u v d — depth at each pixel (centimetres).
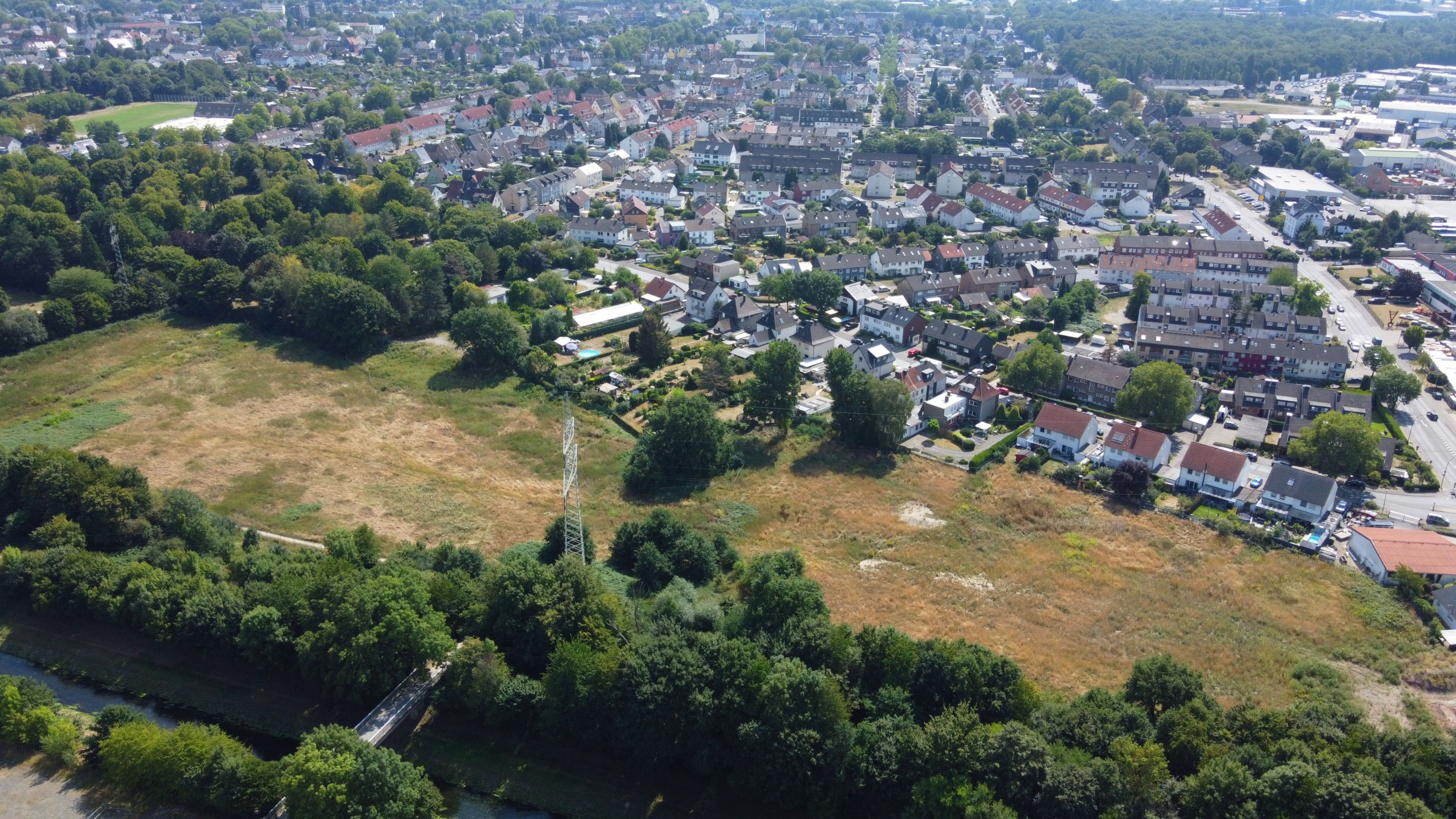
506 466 16425
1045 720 9762
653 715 9994
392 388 19012
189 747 9925
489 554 13800
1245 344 19550
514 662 11131
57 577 12269
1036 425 17125
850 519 14950
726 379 18850
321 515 14712
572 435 12862
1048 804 8862
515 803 10094
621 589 12744
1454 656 11788
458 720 10956
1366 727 9750
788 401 17425
